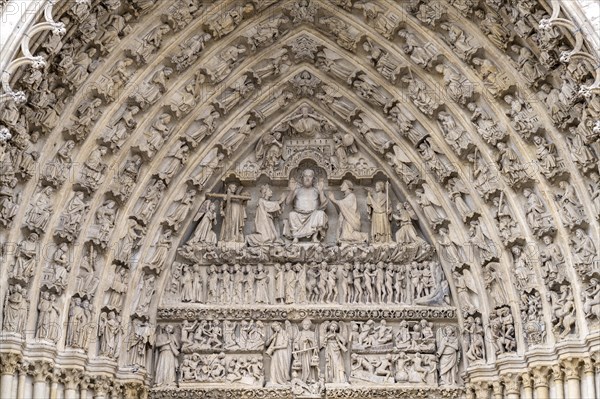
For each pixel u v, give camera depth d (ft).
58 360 65.16
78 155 67.67
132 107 69.82
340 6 72.59
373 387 69.77
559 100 65.00
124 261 69.36
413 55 70.90
